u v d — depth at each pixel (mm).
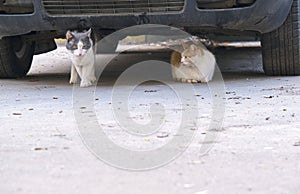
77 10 5238
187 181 2490
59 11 5262
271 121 3891
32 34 6598
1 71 6824
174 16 5184
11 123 3896
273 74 6652
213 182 2475
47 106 4641
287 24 6117
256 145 3178
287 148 3104
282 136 3416
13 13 5438
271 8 5438
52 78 7051
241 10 5273
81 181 2498
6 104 4801
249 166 2730
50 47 7824
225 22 5324
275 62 6449
